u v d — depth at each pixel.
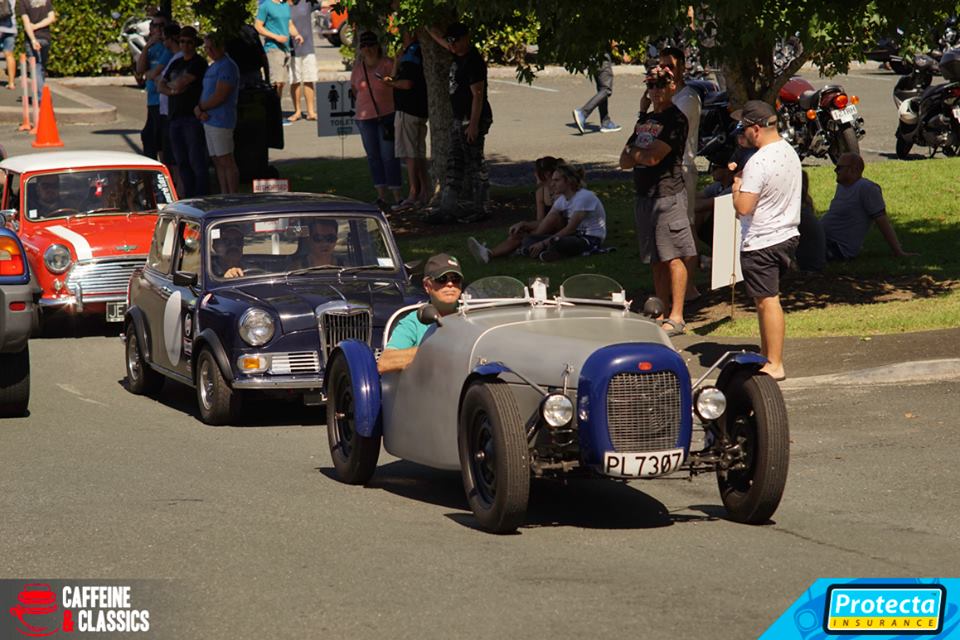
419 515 13.27
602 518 13.11
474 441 12.64
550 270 26.67
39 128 45.31
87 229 25.69
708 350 20.48
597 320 13.30
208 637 9.52
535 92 57.19
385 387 14.53
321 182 39.03
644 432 12.09
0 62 60.38
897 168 35.09
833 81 55.62
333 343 18.30
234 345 18.14
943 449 15.29
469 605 10.14
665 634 9.47
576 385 12.20
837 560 11.39
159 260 21.11
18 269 17.08
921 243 27.19
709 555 11.58
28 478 14.80
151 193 26.81
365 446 14.52
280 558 11.50
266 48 51.28
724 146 35.19
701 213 25.33
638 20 22.47
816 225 24.67
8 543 12.01
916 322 20.80
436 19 31.69
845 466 14.78
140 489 14.27
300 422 18.81
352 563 11.33
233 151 37.34
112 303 25.25
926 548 11.77
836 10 20.44
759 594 10.40
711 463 12.66
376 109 35.09
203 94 35.62
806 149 36.25
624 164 21.84
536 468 12.24
